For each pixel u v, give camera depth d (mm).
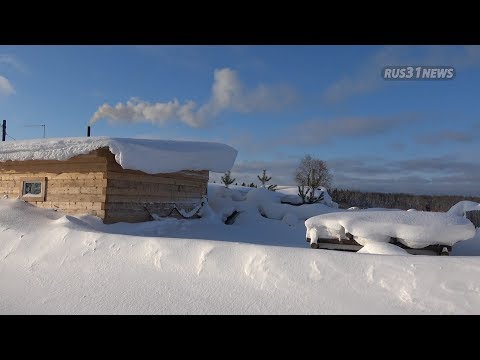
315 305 4914
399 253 6016
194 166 12477
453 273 4906
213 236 11867
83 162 10547
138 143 10375
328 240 6922
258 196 17891
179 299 5359
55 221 8656
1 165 11938
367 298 4879
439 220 6340
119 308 5320
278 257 5668
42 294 5918
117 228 10195
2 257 7230
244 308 5031
